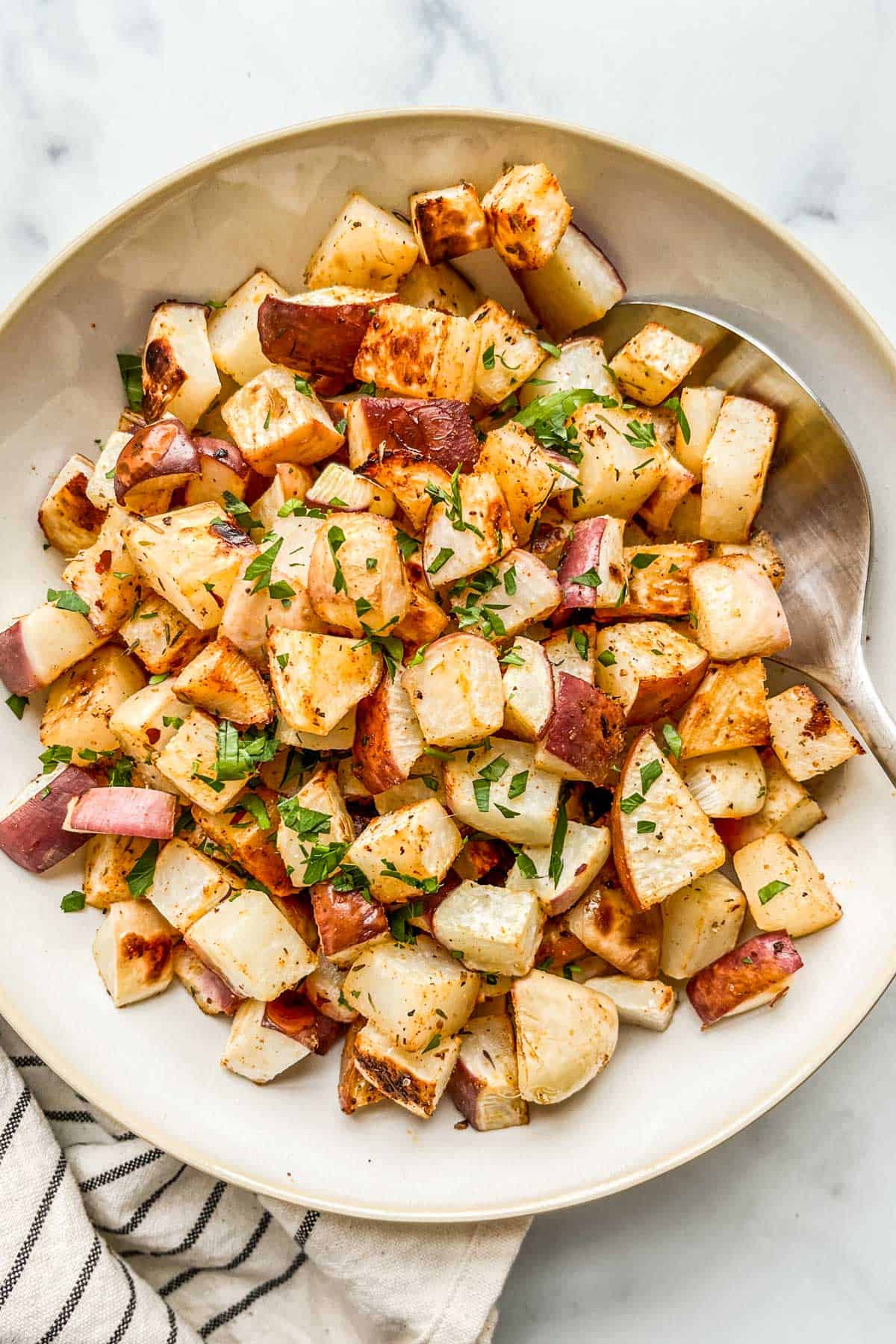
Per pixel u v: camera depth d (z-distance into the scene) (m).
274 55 0.46
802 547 0.42
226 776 0.40
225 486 0.42
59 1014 0.42
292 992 0.43
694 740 0.42
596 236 0.42
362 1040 0.41
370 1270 0.44
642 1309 0.48
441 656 0.39
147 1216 0.46
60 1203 0.44
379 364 0.41
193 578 0.40
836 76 0.46
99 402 0.43
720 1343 0.48
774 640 0.41
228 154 0.40
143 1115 0.42
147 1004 0.43
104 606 0.41
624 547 0.43
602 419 0.42
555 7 0.46
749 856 0.42
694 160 0.46
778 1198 0.48
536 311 0.43
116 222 0.40
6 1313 0.43
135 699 0.41
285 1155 0.43
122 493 0.41
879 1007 0.47
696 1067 0.43
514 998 0.41
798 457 0.42
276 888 0.42
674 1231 0.48
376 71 0.46
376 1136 0.43
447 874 0.42
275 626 0.40
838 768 0.43
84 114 0.46
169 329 0.41
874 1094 0.48
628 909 0.42
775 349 0.42
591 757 0.40
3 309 0.46
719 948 0.42
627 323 0.43
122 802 0.41
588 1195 0.42
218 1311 0.47
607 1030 0.41
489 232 0.41
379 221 0.41
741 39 0.46
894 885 0.42
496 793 0.40
